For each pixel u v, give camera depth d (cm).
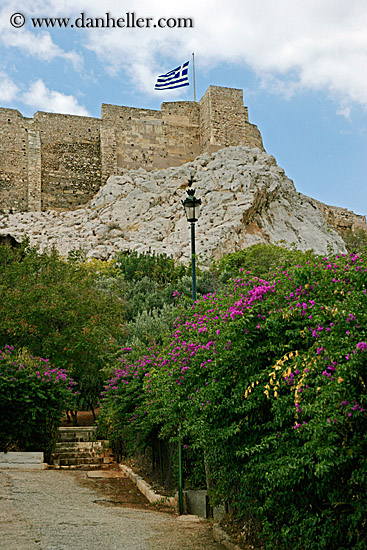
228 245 3912
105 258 3922
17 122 4675
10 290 1859
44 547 545
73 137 4878
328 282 545
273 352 555
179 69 4762
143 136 5084
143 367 1145
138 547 579
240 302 582
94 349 1795
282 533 491
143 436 1102
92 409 2106
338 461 414
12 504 768
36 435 1296
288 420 499
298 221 4741
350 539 420
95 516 745
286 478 475
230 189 4381
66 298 1881
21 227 4225
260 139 5631
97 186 4872
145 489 987
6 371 1260
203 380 650
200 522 749
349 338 427
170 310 2261
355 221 5988
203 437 653
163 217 4334
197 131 5278
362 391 425
